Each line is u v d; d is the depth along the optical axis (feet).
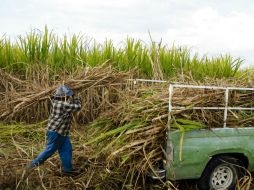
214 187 19.76
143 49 37.14
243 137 19.84
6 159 22.34
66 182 20.74
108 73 31.81
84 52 36.29
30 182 20.08
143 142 19.20
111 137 21.29
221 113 20.26
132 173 19.39
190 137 18.81
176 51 39.19
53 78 33.86
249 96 21.70
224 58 38.83
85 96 31.19
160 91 22.85
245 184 20.08
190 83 23.79
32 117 30.73
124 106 22.16
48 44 35.55
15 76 34.19
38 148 24.59
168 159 18.63
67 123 21.09
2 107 30.81
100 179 20.71
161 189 19.81
